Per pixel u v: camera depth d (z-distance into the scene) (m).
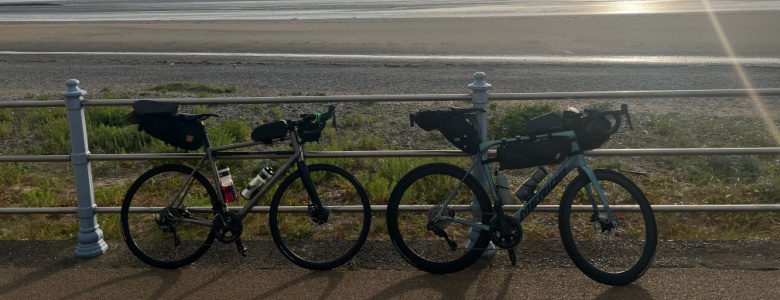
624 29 31.47
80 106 5.50
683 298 4.51
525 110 11.27
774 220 6.53
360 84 17.72
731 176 8.38
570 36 29.30
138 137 11.02
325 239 5.82
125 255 5.54
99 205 7.52
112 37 32.50
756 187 7.68
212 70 21.00
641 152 5.62
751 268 4.93
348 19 40.16
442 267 4.99
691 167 8.62
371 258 5.34
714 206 5.73
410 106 14.18
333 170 5.26
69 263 5.38
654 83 17.34
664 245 5.43
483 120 5.27
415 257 5.04
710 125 11.52
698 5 46.25
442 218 5.04
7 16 51.72
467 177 5.02
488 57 23.48
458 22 36.41
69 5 69.25
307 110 13.94
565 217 4.85
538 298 4.58
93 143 10.95
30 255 5.55
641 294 4.59
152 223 6.63
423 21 37.56
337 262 5.11
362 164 9.34
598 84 17.28
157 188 5.58
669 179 8.34
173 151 10.11
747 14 36.94
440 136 11.47
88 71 21.23
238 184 8.47
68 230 6.62
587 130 4.78
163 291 4.81
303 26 36.00
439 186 6.00
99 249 5.54
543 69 20.25
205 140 5.29
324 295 4.69
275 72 20.27
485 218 4.97
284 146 10.38
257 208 5.77
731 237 5.98
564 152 4.84
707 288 4.64
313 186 5.16
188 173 5.38
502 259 5.25
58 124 12.18
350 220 6.63
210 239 5.25
